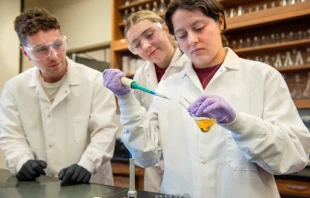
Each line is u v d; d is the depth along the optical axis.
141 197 0.95
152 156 1.15
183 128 1.19
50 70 1.50
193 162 1.12
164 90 1.31
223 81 1.17
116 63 3.17
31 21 1.39
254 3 2.71
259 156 0.94
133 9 3.22
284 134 0.94
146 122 1.14
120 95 1.07
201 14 1.04
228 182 1.07
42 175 1.39
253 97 1.10
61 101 1.58
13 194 1.04
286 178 1.94
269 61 2.62
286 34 2.54
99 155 1.41
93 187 1.14
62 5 4.10
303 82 2.49
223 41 1.28
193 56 1.10
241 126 0.92
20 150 1.50
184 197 0.99
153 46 1.79
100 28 3.73
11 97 1.65
